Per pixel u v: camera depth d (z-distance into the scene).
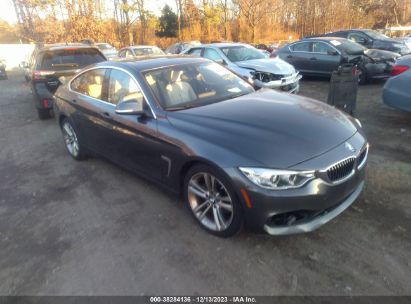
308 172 2.72
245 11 32.84
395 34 31.80
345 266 2.76
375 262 2.78
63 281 2.84
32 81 7.74
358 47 10.99
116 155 4.38
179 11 35.56
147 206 3.89
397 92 5.88
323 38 11.51
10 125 8.16
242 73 8.30
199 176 3.23
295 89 8.48
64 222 3.73
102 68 4.59
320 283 2.61
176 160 3.36
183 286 2.69
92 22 28.91
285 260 2.87
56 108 5.56
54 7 28.50
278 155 2.75
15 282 2.89
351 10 39.38
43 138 6.94
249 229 2.93
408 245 2.94
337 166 2.86
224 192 3.08
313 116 3.34
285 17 42.44
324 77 11.51
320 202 2.79
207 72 4.31
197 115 3.41
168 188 3.67
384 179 4.08
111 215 3.78
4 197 4.44
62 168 5.25
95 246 3.26
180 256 3.02
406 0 39.34
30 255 3.22
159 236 3.32
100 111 4.39
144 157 3.82
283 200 2.70
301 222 2.85
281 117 3.27
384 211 3.44
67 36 28.73
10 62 28.41
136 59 4.48
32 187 4.66
